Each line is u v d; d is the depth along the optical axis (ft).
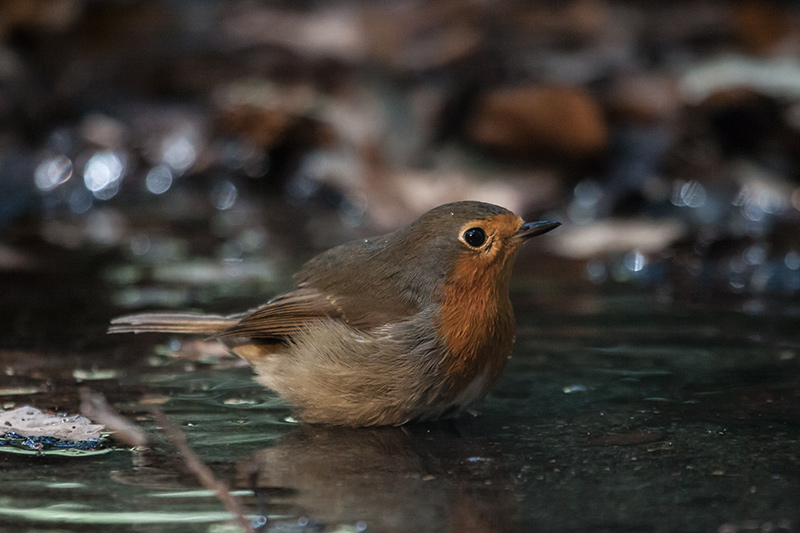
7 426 22.33
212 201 51.24
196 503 18.01
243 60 61.41
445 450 21.39
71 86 59.72
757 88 49.34
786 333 30.78
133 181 52.54
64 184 51.55
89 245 43.37
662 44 58.29
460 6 59.41
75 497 18.29
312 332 23.97
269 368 24.76
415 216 48.11
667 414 23.61
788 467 19.88
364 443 22.07
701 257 40.32
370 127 53.06
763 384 25.82
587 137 48.67
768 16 58.03
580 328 31.68
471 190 48.67
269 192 52.31
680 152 49.14
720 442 21.52
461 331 23.20
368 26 59.88
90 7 63.72
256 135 53.78
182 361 28.45
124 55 62.75
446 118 53.72
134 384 26.16
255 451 21.29
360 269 24.75
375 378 23.25
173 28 65.00
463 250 23.20
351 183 50.70
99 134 55.11
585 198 48.19
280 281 37.40
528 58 56.95
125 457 20.58
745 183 47.42
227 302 34.17
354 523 17.10
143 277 38.04
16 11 62.23
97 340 30.19
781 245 40.81
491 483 19.16
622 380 26.43
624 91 51.90
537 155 50.57
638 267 40.16
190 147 54.39
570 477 19.48
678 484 18.99
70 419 22.98
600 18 59.57
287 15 65.16
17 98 57.41
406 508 17.85
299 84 59.31
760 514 17.44
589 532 16.72
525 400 25.02
